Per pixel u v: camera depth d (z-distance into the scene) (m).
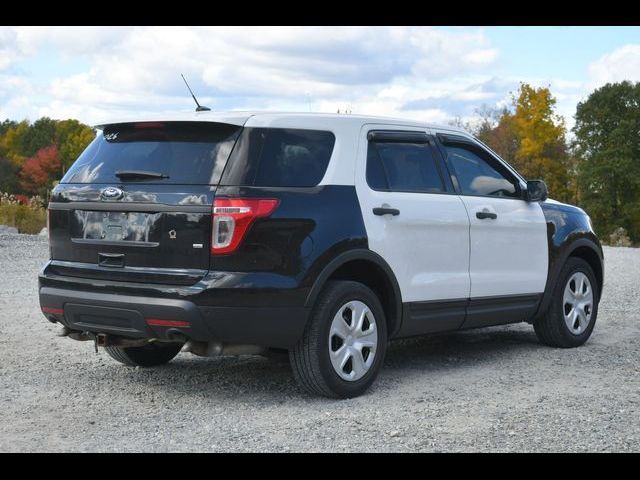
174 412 5.42
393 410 5.44
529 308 7.38
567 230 7.70
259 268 5.27
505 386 6.18
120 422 5.18
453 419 5.21
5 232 20.38
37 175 74.12
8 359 7.05
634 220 62.19
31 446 4.68
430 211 6.35
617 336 8.41
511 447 4.63
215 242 5.21
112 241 5.56
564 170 58.09
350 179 5.85
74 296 5.63
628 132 62.72
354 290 5.74
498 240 6.99
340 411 5.43
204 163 5.40
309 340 5.54
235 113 5.63
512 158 56.97
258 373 6.63
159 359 6.88
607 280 13.41
